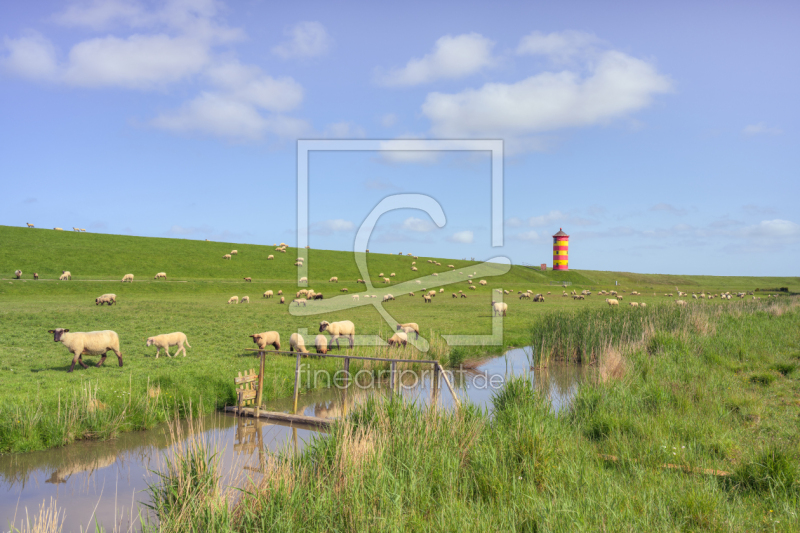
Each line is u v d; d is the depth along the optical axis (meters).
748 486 6.33
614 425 8.87
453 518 5.45
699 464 7.08
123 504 7.55
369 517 5.60
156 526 6.13
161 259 77.25
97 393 12.00
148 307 41.09
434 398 9.80
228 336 25.03
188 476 6.22
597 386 12.17
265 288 67.12
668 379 12.09
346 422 8.03
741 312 25.12
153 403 12.12
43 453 9.84
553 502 5.76
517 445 7.45
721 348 15.90
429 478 6.74
